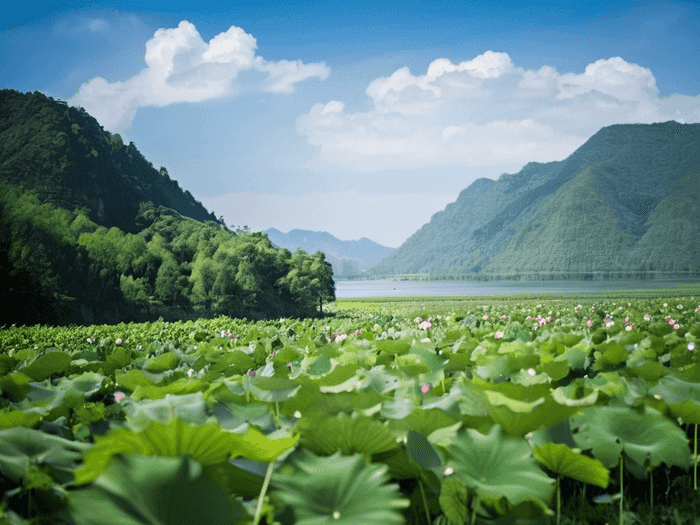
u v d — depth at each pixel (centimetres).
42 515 249
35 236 11069
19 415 339
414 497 308
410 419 329
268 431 338
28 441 292
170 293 12169
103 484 200
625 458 344
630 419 358
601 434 349
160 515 195
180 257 15262
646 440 348
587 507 357
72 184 18738
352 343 813
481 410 355
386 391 459
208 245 15300
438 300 15000
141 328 2180
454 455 296
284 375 541
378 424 280
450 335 967
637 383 481
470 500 291
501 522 279
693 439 431
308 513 233
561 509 355
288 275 13550
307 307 13125
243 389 475
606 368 636
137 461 208
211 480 210
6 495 252
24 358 745
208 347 846
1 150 19325
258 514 224
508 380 548
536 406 321
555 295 14888
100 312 10800
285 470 260
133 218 19950
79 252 11850
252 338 1195
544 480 277
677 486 396
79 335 2061
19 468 262
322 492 244
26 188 17738
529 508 277
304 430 286
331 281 15138
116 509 192
